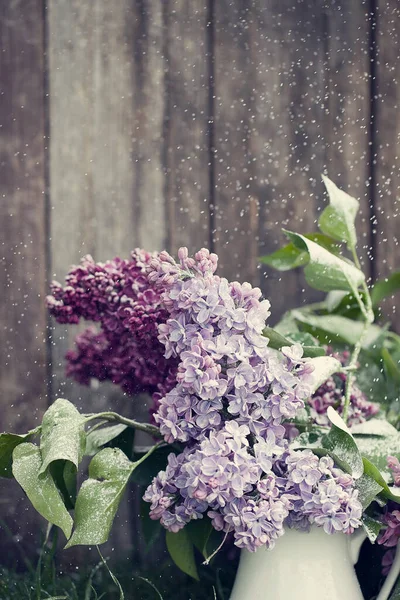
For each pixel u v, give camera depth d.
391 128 1.46
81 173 1.44
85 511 0.99
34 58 1.44
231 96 1.46
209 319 0.99
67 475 1.04
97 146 1.44
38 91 1.44
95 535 0.99
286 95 1.46
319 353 1.06
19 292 1.43
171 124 1.45
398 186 1.46
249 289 1.00
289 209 1.45
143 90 1.45
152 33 1.45
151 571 1.28
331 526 0.97
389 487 1.01
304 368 0.98
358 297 1.12
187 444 1.03
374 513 1.05
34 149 1.44
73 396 1.42
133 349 1.10
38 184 1.44
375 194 1.46
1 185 1.44
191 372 0.97
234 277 1.45
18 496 1.39
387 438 1.05
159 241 1.45
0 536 1.38
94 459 1.02
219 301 0.99
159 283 1.00
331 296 1.34
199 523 1.07
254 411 0.98
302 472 0.97
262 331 1.03
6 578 1.25
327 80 1.46
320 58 1.46
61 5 1.44
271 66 1.46
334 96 1.46
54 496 0.98
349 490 0.98
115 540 1.38
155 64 1.45
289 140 1.46
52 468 1.03
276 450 0.97
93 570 1.22
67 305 1.12
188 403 0.98
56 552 1.37
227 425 0.97
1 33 1.44
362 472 0.98
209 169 1.45
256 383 0.97
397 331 1.46
